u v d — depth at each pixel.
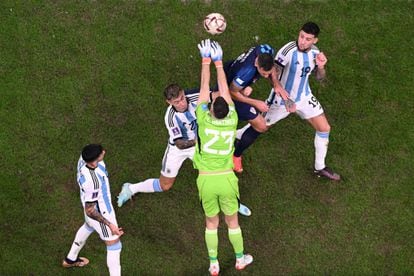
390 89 33.81
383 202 31.06
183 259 29.61
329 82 34.03
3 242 29.55
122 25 35.03
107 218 26.39
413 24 35.62
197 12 35.56
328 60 34.50
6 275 28.86
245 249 29.98
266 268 29.55
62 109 32.78
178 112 26.62
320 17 35.72
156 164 31.91
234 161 31.03
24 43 34.31
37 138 31.98
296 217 30.75
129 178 31.59
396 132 32.72
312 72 28.95
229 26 35.22
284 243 30.14
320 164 31.00
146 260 29.53
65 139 32.06
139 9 35.50
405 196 31.19
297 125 33.16
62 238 29.86
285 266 29.59
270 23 35.44
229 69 27.55
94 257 29.53
